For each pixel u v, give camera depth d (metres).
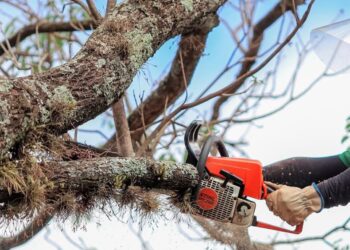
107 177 4.25
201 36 7.16
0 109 3.87
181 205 4.72
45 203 4.13
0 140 3.85
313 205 5.02
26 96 4.01
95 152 4.61
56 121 4.14
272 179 5.43
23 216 4.04
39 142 4.08
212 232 5.85
